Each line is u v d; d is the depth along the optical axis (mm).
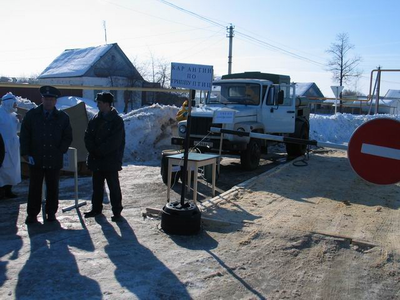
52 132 5789
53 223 5922
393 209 7016
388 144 3463
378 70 29609
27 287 3936
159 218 6215
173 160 6934
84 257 4680
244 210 6664
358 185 8984
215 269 4449
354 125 23031
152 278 4191
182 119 11555
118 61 39094
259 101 11203
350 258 4844
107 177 6070
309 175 9977
